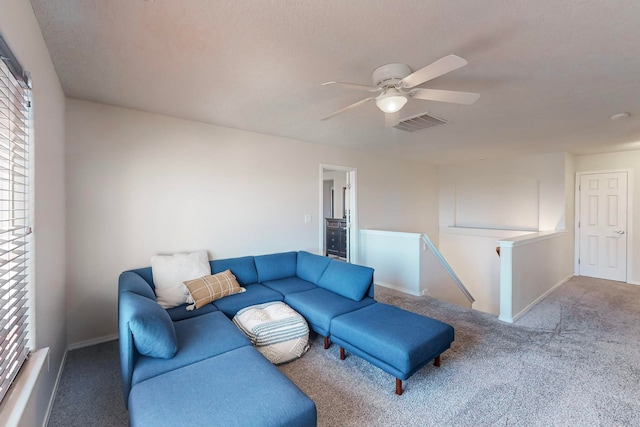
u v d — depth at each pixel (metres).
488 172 6.07
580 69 2.09
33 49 1.54
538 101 2.71
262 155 3.92
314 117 3.21
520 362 2.40
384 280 4.71
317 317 2.61
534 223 5.45
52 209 2.04
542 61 1.99
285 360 2.39
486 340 2.79
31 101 1.55
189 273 2.96
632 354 2.53
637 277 4.89
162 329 1.72
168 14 1.51
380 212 5.54
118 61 1.99
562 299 4.06
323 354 2.56
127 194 2.92
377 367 2.26
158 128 3.10
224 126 3.55
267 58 1.95
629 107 2.86
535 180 5.43
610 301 3.98
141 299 1.92
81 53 1.89
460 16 1.52
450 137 4.10
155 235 3.08
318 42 1.76
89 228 2.72
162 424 1.22
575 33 1.66
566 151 5.05
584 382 2.13
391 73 1.98
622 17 1.52
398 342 2.00
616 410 1.84
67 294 2.61
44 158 1.82
